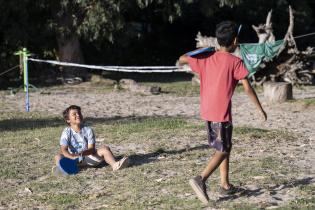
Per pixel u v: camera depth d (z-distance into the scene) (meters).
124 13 32.66
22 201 8.92
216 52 8.16
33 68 30.50
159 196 8.71
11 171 10.62
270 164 10.30
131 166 10.63
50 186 9.59
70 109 10.67
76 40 28.95
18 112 18.77
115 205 8.39
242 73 7.92
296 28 34.53
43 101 21.59
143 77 31.34
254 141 12.50
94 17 26.02
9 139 13.69
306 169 9.96
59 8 27.31
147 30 37.75
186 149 11.91
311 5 38.56
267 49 24.50
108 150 10.58
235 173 9.71
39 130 14.98
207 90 8.08
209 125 8.07
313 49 25.03
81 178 9.99
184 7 33.53
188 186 9.10
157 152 11.67
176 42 38.34
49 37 29.73
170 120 15.70
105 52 35.81
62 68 29.06
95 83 27.72
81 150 10.60
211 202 8.23
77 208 8.41
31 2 27.34
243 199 8.38
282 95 18.20
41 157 11.70
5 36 28.36
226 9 34.22
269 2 33.56
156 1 28.02
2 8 26.44
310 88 24.34
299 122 15.19
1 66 30.30
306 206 7.92
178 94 23.53
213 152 11.54
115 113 18.14
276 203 8.14
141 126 14.69
